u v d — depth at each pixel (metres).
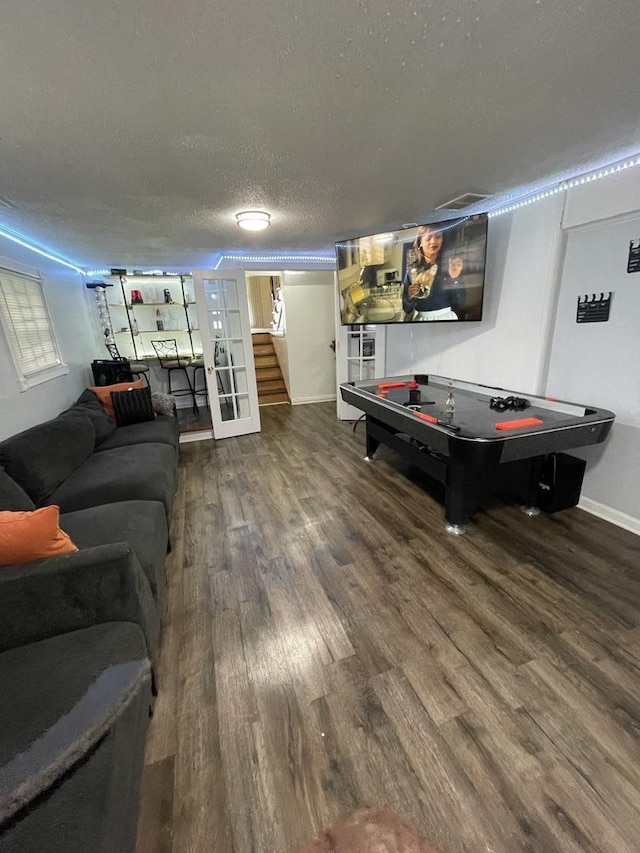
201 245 3.79
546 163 2.08
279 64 1.15
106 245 3.52
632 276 2.20
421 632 1.71
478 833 1.04
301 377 6.42
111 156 1.73
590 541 2.32
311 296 6.16
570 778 1.15
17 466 2.05
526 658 1.56
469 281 2.90
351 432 4.80
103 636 1.22
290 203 2.54
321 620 1.80
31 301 3.05
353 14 0.98
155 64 1.13
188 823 1.08
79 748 0.87
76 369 3.96
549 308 2.67
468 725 1.31
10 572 1.20
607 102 1.46
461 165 2.04
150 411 3.81
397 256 3.23
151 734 1.32
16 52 1.05
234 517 2.81
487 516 2.65
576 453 2.68
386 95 1.35
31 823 0.73
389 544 2.38
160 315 5.64
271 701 1.42
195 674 1.55
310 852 1.01
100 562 1.24
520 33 1.08
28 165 1.78
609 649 1.59
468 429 2.17
